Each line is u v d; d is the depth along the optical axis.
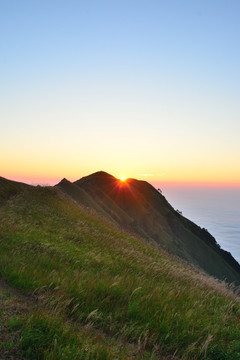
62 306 7.88
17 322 6.23
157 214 101.88
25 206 23.97
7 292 8.16
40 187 36.97
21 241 13.62
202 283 15.41
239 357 7.26
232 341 8.01
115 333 7.48
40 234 16.16
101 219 34.06
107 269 12.54
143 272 14.02
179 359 6.66
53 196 34.34
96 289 9.38
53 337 5.86
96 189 97.44
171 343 7.45
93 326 7.55
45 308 7.42
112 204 86.50
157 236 87.06
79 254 14.02
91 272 11.41
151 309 8.88
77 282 9.59
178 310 9.12
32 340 5.68
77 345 5.84
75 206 34.53
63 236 17.55
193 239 104.94
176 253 80.56
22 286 8.83
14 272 9.47
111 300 9.12
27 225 17.33
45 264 11.25
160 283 12.47
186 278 15.48
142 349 6.81
